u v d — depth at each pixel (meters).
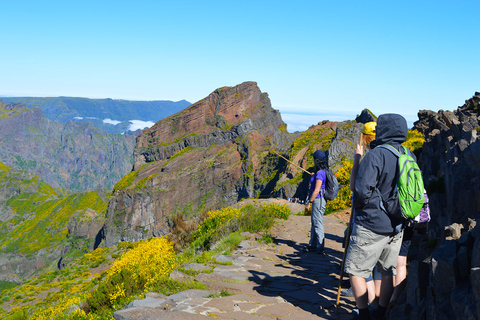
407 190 3.07
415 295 3.52
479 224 2.89
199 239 11.38
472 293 2.53
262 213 11.21
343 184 18.22
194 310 4.09
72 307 7.63
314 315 4.05
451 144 8.38
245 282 5.56
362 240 3.28
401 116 3.32
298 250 8.04
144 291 5.89
